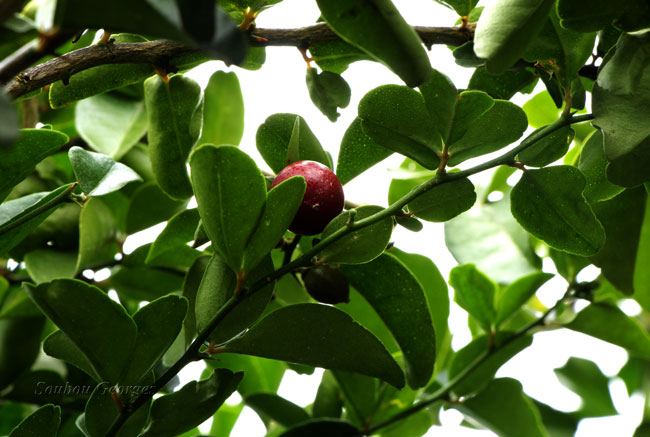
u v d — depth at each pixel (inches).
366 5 9.1
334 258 10.4
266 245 10.0
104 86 11.3
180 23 8.2
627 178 10.2
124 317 9.9
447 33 11.0
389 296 11.4
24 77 10.1
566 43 10.6
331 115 11.3
